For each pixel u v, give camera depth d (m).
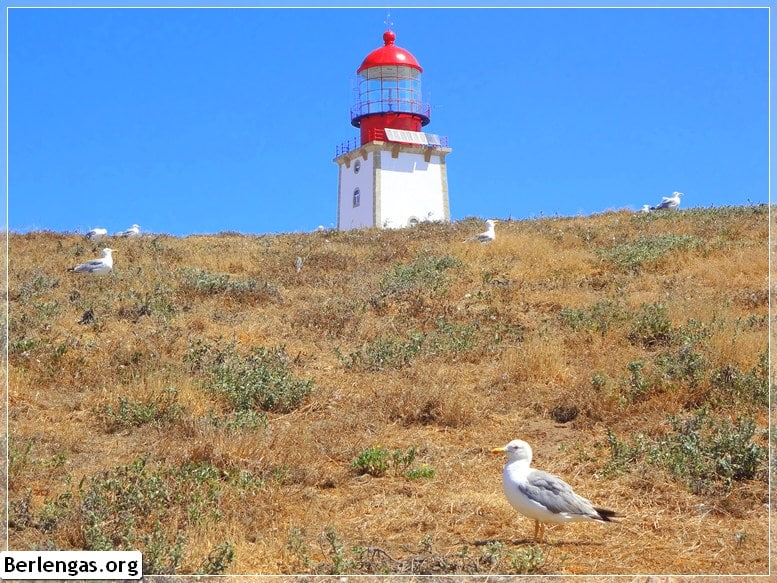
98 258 19.89
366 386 11.77
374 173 41.53
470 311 15.49
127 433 10.18
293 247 21.80
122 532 7.15
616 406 10.67
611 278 17.69
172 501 7.92
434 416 10.72
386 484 8.78
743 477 8.65
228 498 7.98
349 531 7.62
